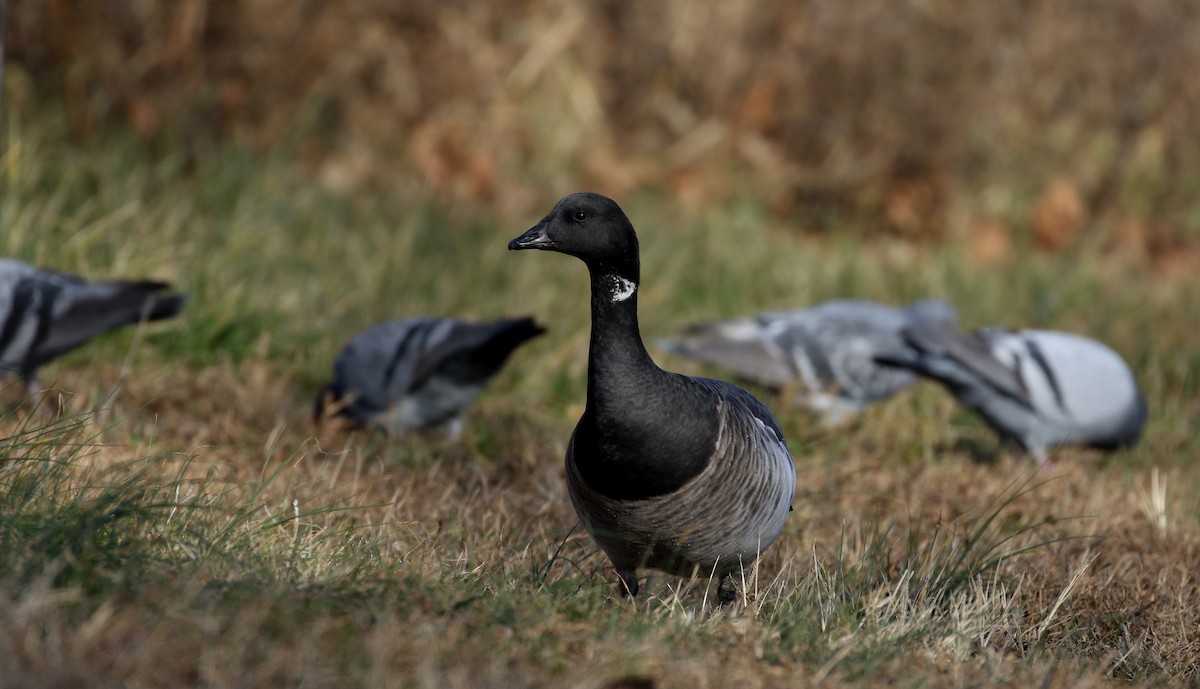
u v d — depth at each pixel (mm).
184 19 18000
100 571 5996
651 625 6578
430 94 20000
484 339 11227
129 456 9328
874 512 10258
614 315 7078
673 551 7312
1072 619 8094
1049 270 18672
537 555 8328
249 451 10320
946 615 7625
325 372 12781
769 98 21453
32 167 14070
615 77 21562
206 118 18234
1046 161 21719
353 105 19641
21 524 6258
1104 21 21766
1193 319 16828
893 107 21375
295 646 5637
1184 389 14609
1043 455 12312
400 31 19938
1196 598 8625
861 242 20203
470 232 16812
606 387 6977
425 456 10938
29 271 10539
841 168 21172
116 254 12930
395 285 14586
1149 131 22109
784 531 9539
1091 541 9523
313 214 16516
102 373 11516
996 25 21328
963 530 9797
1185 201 22453
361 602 6238
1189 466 12609
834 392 13133
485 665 5789
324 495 8992
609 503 7137
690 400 7113
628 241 7109
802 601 7387
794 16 21359
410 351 11344
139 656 5324
